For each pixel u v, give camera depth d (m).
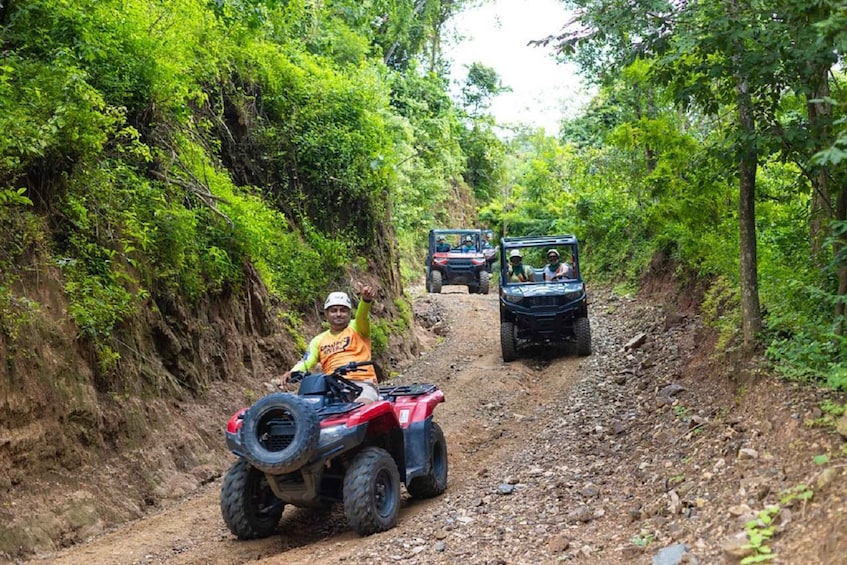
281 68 16.81
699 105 7.46
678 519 5.21
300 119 16.89
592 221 27.81
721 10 6.45
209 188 12.02
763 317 8.22
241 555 6.25
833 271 7.04
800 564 3.94
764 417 6.29
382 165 18.31
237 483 6.46
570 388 12.54
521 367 14.96
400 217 33.69
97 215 9.05
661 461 6.87
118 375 8.59
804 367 6.52
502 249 16.28
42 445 7.19
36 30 9.46
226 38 14.47
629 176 22.31
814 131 6.45
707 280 14.52
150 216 10.09
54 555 6.49
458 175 46.19
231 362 11.22
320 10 22.69
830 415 5.45
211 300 11.14
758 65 6.41
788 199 9.48
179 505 8.06
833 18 4.74
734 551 4.29
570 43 7.02
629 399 10.53
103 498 7.53
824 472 4.56
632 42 7.24
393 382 14.85
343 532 6.70
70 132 8.30
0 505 6.50
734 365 7.98
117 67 10.56
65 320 7.94
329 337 7.22
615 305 21.20
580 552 5.17
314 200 17.05
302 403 6.05
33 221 7.94
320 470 6.23
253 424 6.09
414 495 7.57
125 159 10.47
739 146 7.05
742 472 5.49
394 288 20.31
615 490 6.52
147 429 8.67
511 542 5.68
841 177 6.60
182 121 11.74
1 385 6.86
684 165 12.66
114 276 8.82
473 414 11.62
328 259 16.17
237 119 15.32
